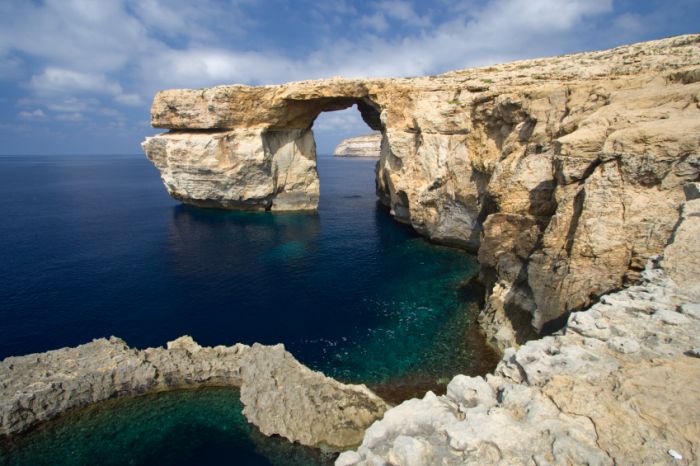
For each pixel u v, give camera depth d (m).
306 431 17.55
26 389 18.84
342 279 35.81
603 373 8.04
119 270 38.34
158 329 27.25
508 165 27.91
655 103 20.86
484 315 26.75
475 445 6.60
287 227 56.25
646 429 6.63
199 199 68.62
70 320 28.38
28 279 35.78
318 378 19.38
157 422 18.89
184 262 40.75
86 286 34.34
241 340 25.88
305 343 25.41
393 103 49.59
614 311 10.41
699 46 35.00
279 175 66.69
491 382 8.62
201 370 21.06
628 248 16.89
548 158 24.33
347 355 24.00
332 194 91.81
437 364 22.86
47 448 17.53
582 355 8.66
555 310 19.44
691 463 5.96
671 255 12.61
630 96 22.42
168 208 71.62
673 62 31.56
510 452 6.48
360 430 17.84
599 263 17.52
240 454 17.11
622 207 17.36
